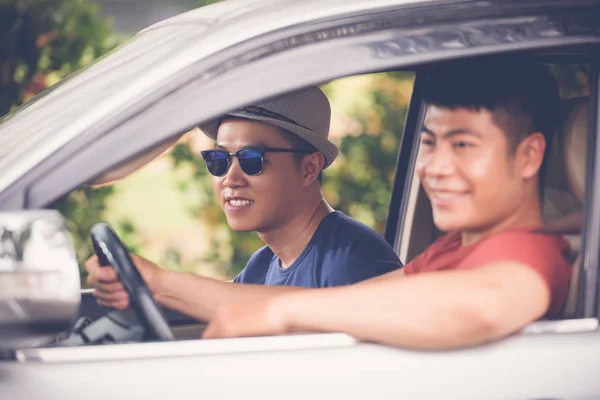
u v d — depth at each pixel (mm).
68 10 6016
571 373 2359
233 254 6664
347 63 2309
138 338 2500
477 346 2371
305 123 3227
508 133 2596
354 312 2359
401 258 3908
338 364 2316
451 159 2609
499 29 2359
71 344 2496
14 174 2199
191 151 6457
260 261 3646
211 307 2963
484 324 2352
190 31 2596
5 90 5906
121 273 2541
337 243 3246
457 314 2346
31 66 5941
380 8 2352
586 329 2422
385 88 6590
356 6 2355
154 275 2992
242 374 2281
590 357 2379
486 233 2672
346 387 2297
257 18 2365
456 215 2623
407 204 3914
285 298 2438
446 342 2346
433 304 2354
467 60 2643
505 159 2602
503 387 2332
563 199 2906
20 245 1973
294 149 3229
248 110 3164
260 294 2977
